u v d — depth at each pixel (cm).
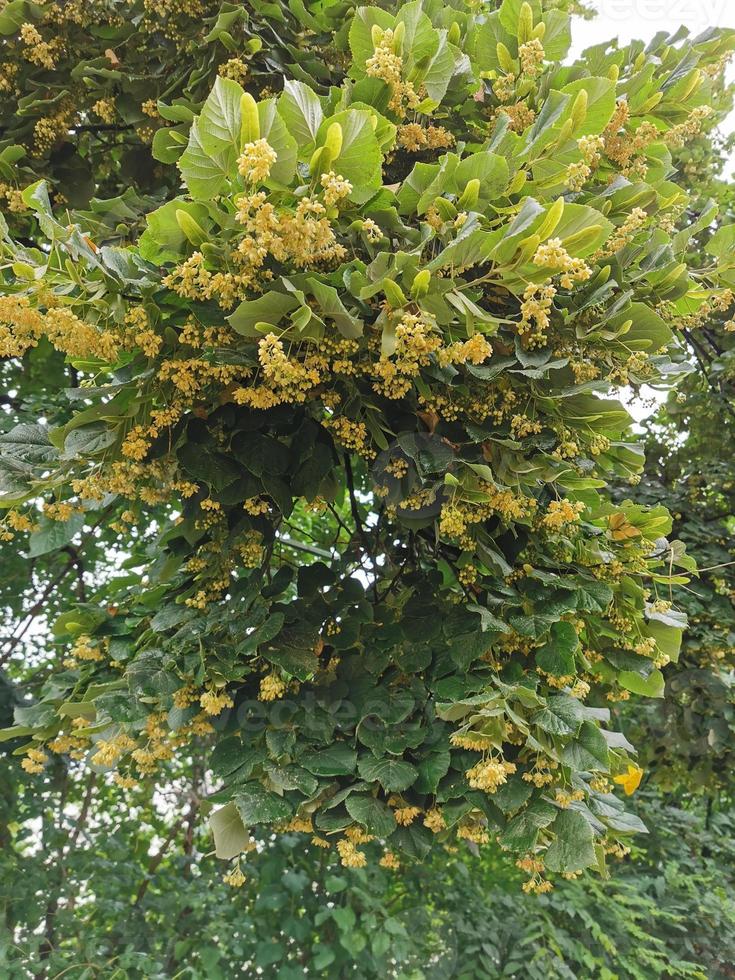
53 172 395
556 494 275
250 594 281
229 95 195
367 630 302
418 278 220
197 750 491
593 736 246
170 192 420
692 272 310
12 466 258
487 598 282
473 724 245
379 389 257
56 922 428
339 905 477
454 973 495
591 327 261
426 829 262
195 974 414
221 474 270
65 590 512
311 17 354
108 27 378
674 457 606
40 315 216
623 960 526
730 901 610
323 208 202
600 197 293
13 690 445
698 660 504
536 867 253
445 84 279
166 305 249
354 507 352
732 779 567
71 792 492
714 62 342
